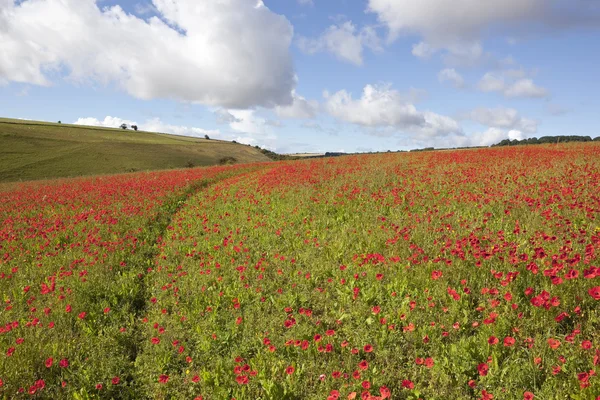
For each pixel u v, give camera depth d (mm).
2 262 10094
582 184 11570
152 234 12672
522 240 7805
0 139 68750
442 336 5199
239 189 19547
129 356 6066
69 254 10383
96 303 7695
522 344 4879
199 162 82062
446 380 4504
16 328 6484
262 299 7242
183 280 8406
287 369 4840
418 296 6363
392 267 7379
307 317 6309
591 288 5223
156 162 74562
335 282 7312
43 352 5785
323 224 11250
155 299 7371
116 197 19875
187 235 12219
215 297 7438
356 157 34625
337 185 16062
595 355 4160
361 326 5832
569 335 4684
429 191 13391
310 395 4672
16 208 18250
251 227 11906
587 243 6906
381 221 10422
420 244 8328
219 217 13961
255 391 4891
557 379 4203
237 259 9492
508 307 5441
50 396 5055
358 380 4648
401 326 5773
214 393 4883
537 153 23391
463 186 13594
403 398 4527
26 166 58906
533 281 5984
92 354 5816
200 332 6262
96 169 63406
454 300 5914
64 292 7836
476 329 5387
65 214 16312
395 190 13734
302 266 8453
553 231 7945
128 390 5266
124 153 76125
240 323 6324
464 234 8477
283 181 19266
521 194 11109
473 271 6680
